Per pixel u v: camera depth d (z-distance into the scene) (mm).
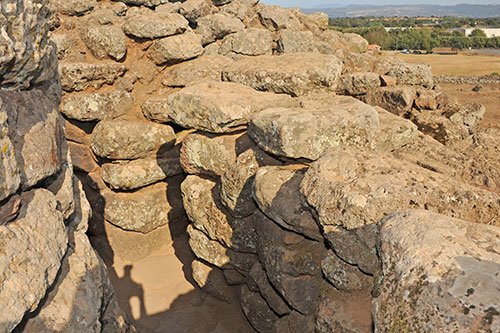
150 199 6957
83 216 3988
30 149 2977
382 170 3588
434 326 2145
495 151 5230
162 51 7520
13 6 2715
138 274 6605
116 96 7219
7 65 2768
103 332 3643
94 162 7273
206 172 5469
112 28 7289
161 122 7324
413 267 2443
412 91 7629
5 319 2254
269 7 9867
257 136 4531
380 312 2498
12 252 2461
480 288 2156
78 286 3242
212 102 4922
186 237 7391
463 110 7551
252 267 5156
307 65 5848
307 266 4230
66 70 6699
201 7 9062
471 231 2590
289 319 4508
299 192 4062
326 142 4164
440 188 3361
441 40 58469
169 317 5699
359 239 3336
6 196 2510
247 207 4922
